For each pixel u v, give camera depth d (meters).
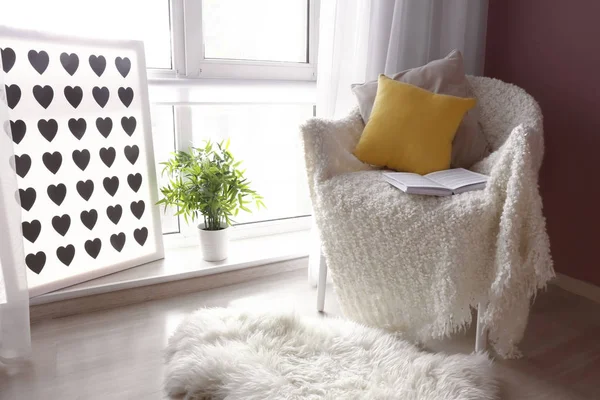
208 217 1.98
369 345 1.43
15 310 1.39
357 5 1.87
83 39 1.71
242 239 2.26
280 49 2.21
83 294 1.70
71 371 1.36
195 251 2.10
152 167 1.92
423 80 1.75
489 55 2.21
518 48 2.07
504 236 1.24
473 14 2.13
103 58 1.76
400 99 1.64
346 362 1.34
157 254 1.97
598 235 1.83
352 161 1.65
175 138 2.07
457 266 1.28
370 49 1.93
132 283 1.77
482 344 1.39
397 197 1.39
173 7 1.94
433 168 1.58
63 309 1.69
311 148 1.55
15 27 1.55
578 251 1.90
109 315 1.70
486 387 1.25
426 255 1.33
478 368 1.31
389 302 1.48
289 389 1.21
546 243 1.26
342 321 1.57
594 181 1.83
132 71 1.84
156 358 1.44
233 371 1.27
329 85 1.89
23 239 1.50
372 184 1.47
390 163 1.65
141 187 1.90
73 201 1.72
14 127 1.57
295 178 2.39
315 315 1.72
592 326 1.63
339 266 1.57
